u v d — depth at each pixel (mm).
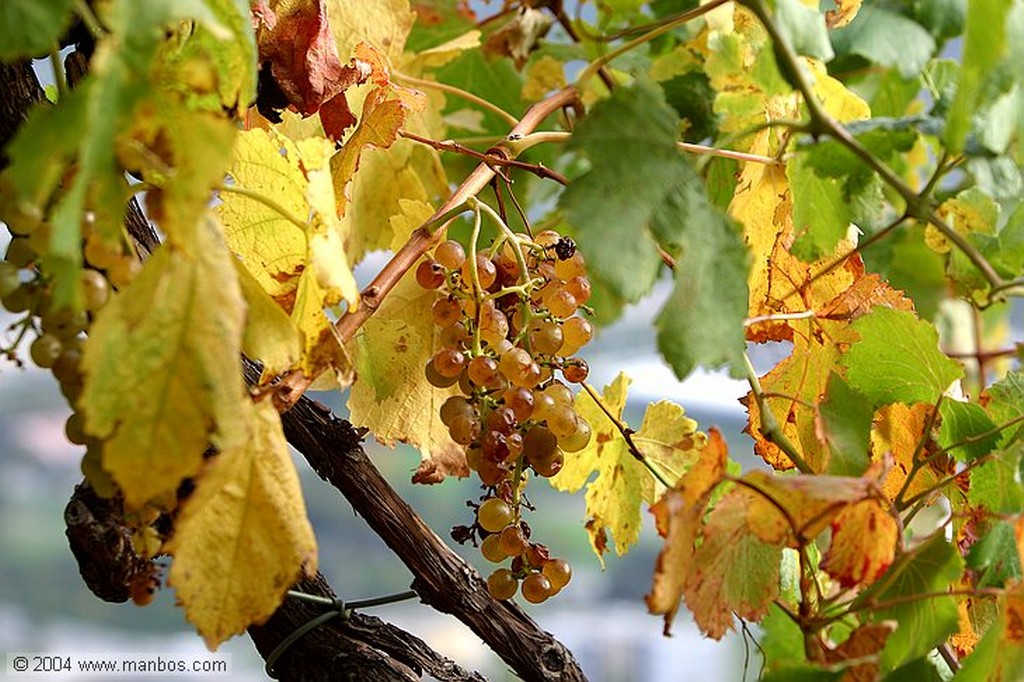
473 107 1398
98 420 824
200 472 858
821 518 942
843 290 1162
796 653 1067
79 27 978
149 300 830
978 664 989
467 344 999
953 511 1117
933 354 1090
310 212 960
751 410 1144
